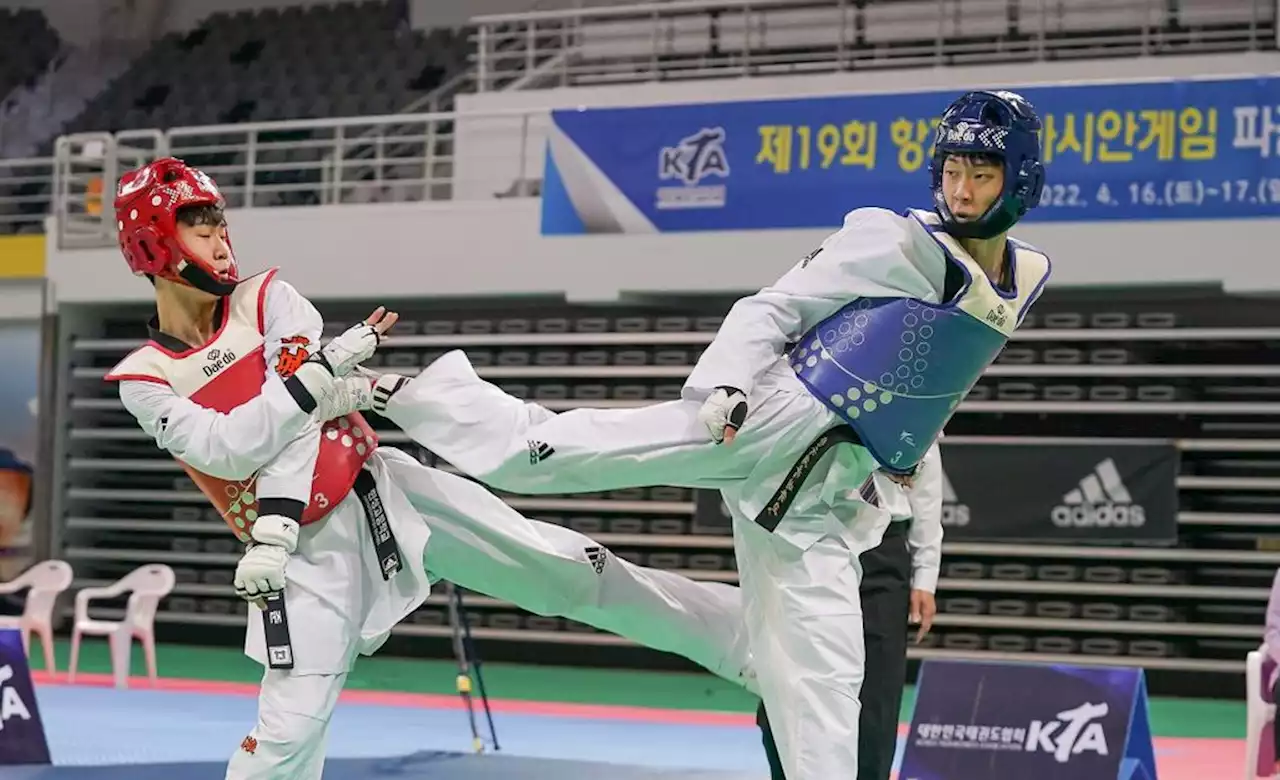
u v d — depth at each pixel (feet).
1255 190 37.52
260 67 72.54
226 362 15.26
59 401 52.54
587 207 43.62
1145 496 41.06
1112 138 38.55
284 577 14.79
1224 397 42.37
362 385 15.66
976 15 50.78
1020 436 43.83
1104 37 49.42
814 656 14.88
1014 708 19.92
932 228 14.38
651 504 46.93
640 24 54.65
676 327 46.42
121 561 52.70
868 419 14.88
